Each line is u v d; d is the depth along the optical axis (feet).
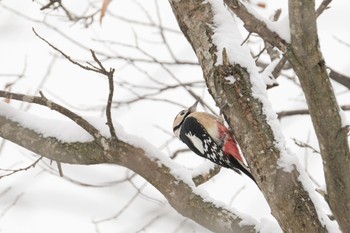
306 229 21.84
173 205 26.76
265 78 29.43
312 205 22.00
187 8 25.96
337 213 21.27
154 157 27.37
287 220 22.26
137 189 29.12
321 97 20.42
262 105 23.54
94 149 27.63
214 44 24.80
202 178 31.04
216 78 24.36
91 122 27.96
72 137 28.12
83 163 27.86
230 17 25.48
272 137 22.99
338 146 20.61
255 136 23.21
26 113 29.50
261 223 25.13
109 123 26.96
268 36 21.04
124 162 27.53
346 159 20.67
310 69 20.33
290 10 20.01
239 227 25.13
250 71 24.08
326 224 21.86
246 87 23.81
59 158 28.04
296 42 20.26
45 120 29.09
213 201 26.20
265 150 22.89
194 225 25.20
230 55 24.20
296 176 22.34
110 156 27.55
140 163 27.25
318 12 27.40
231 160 36.58
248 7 21.33
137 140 27.66
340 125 20.49
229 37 24.77
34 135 28.50
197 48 25.38
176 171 27.14
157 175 27.07
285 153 22.70
